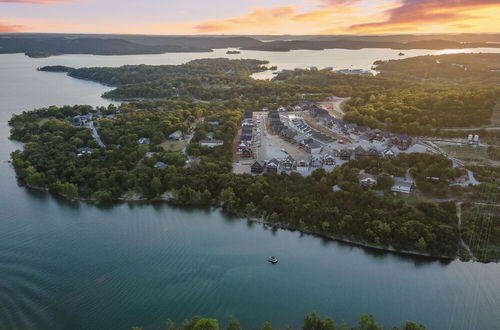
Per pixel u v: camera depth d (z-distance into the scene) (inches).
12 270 4286.4
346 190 5585.6
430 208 5064.0
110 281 4143.7
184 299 3905.0
